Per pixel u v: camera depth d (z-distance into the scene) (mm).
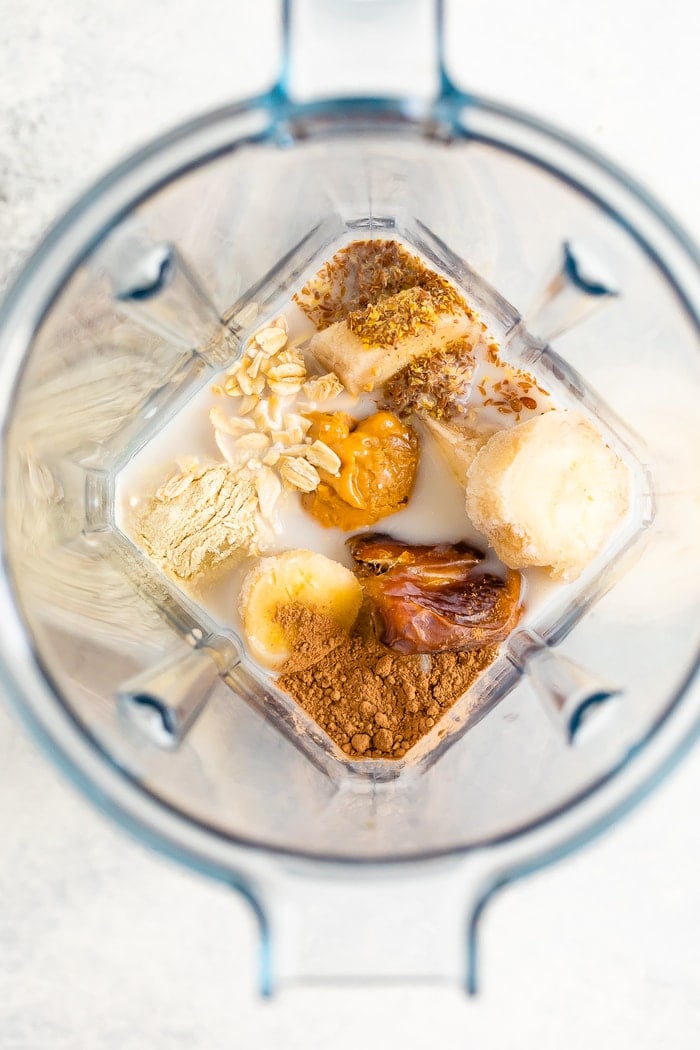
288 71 261
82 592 295
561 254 285
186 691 291
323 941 260
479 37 315
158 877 325
